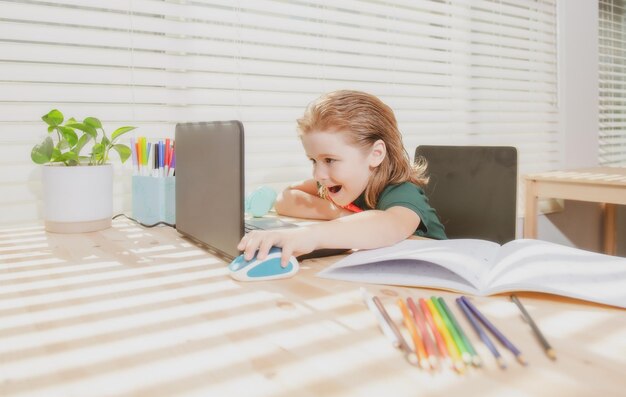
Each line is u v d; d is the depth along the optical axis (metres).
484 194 1.21
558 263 0.58
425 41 1.79
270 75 1.46
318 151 0.84
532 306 0.49
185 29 1.31
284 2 1.46
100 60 1.19
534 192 1.87
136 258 0.75
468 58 1.92
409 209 0.84
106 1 1.20
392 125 0.92
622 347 0.39
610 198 1.66
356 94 0.89
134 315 0.50
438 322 0.43
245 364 0.38
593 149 2.43
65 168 0.95
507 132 2.07
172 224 1.05
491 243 0.71
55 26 1.15
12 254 0.78
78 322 0.48
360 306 0.51
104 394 0.34
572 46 2.27
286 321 0.47
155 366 0.38
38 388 0.35
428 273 0.60
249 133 1.42
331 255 0.74
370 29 1.67
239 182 0.64
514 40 2.07
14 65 1.10
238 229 0.65
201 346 0.42
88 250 0.81
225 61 1.38
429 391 0.33
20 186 1.13
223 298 0.55
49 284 0.61
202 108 1.36
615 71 2.59
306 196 1.19
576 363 0.36
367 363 0.37
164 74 1.29
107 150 1.05
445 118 1.87
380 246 0.74
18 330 0.46
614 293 0.50
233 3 1.37
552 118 2.27
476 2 1.93
